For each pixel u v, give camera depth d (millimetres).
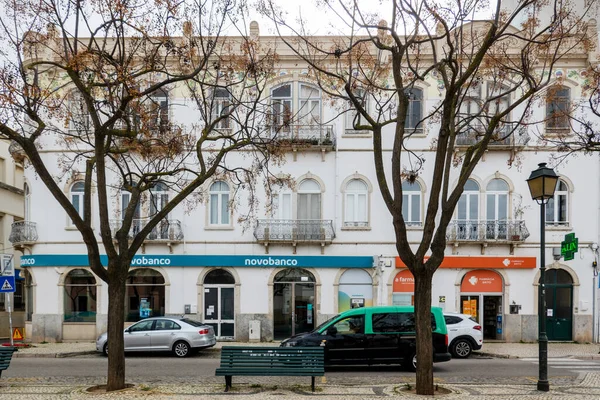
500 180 22031
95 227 22047
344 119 22062
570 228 21766
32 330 21906
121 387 10742
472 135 21344
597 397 10164
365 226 21859
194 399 9758
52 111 13711
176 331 17672
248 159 21828
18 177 30281
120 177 21125
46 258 21922
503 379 12828
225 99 21516
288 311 21891
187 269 21938
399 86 10742
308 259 21688
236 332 21672
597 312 21547
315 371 10719
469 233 21641
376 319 14305
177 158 21625
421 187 21844
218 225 22000
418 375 10391
